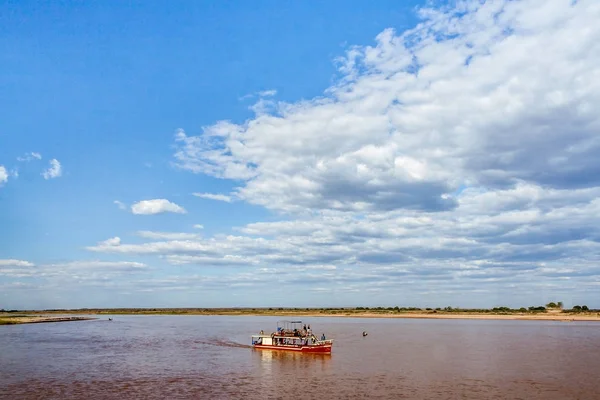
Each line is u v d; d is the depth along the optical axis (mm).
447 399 42656
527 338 106438
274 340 84062
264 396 44250
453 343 94438
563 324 176000
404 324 183375
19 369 59719
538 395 44188
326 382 50844
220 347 86938
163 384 49906
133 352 78500
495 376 53844
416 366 61906
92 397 43875
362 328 152625
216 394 45125
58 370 58906
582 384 49094
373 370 58719
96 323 183875
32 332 125875
